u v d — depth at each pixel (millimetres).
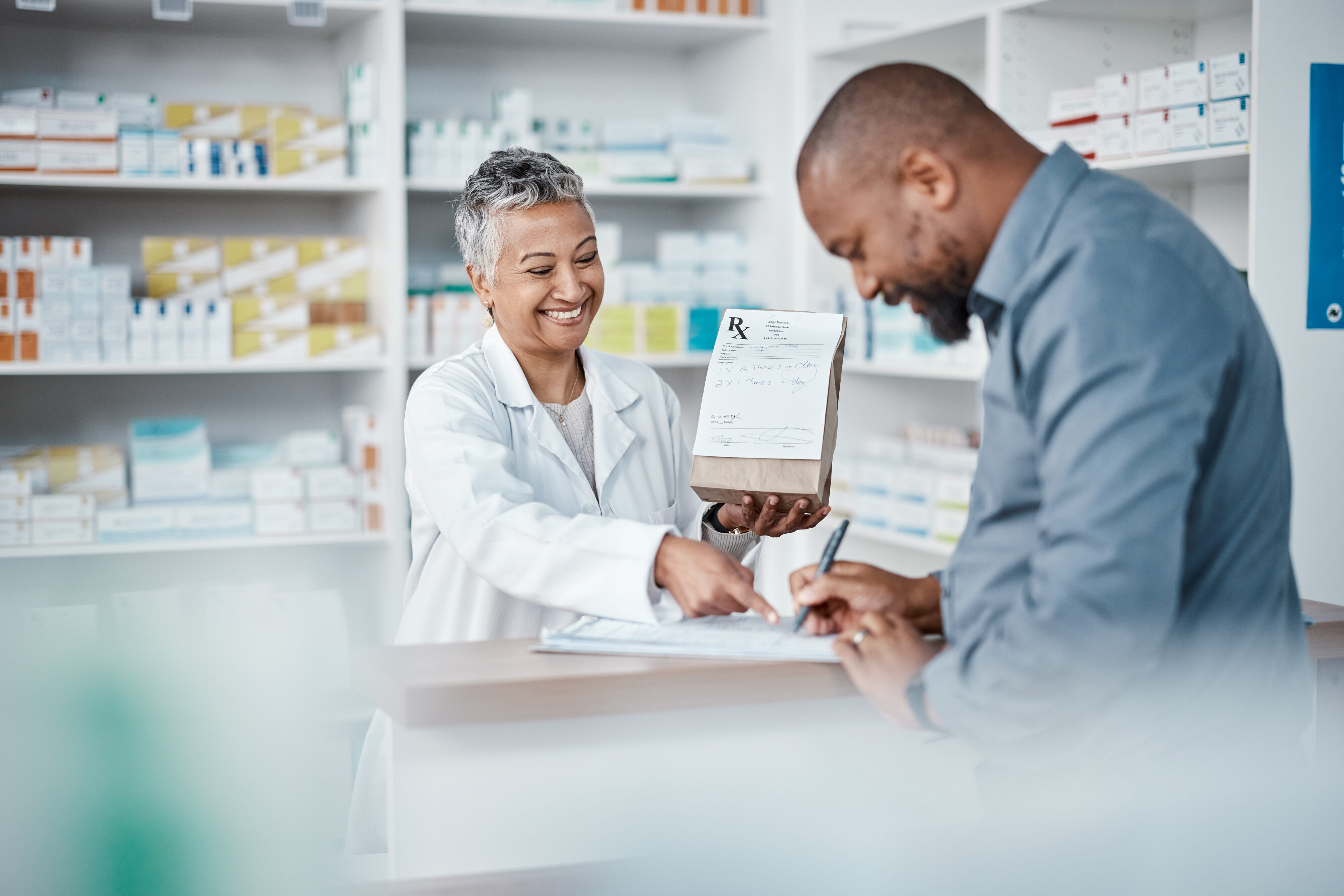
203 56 3424
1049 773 1012
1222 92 2336
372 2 3109
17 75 3264
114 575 3328
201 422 3172
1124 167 2539
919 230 1025
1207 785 1011
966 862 997
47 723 624
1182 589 984
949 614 1104
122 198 3367
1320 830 1015
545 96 3803
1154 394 870
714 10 3500
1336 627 1249
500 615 1675
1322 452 2318
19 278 2971
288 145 3123
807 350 1393
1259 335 975
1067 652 888
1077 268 916
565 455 1685
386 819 1578
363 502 3254
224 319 3102
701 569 1235
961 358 3045
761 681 1083
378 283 3273
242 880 639
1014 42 2766
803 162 1064
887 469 3311
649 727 1140
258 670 685
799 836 1042
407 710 995
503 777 1109
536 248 1596
